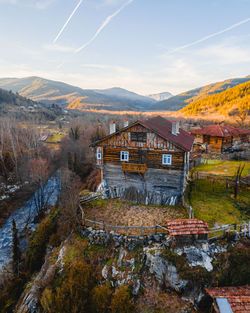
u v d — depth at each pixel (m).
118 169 25.02
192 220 15.23
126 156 24.31
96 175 48.09
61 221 23.09
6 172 45.97
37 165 43.78
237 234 14.66
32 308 15.61
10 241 29.81
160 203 22.84
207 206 20.14
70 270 14.74
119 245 17.12
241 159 34.91
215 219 17.88
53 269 17.00
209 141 43.22
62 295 12.89
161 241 16.19
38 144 60.94
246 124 76.44
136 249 16.31
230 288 12.50
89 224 19.62
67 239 19.81
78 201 23.12
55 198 41.19
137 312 13.23
